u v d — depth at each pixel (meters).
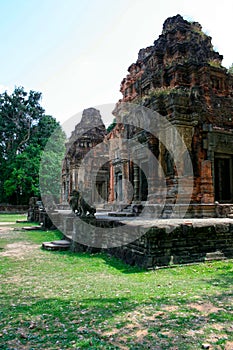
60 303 6.36
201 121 15.70
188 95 15.71
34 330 4.97
